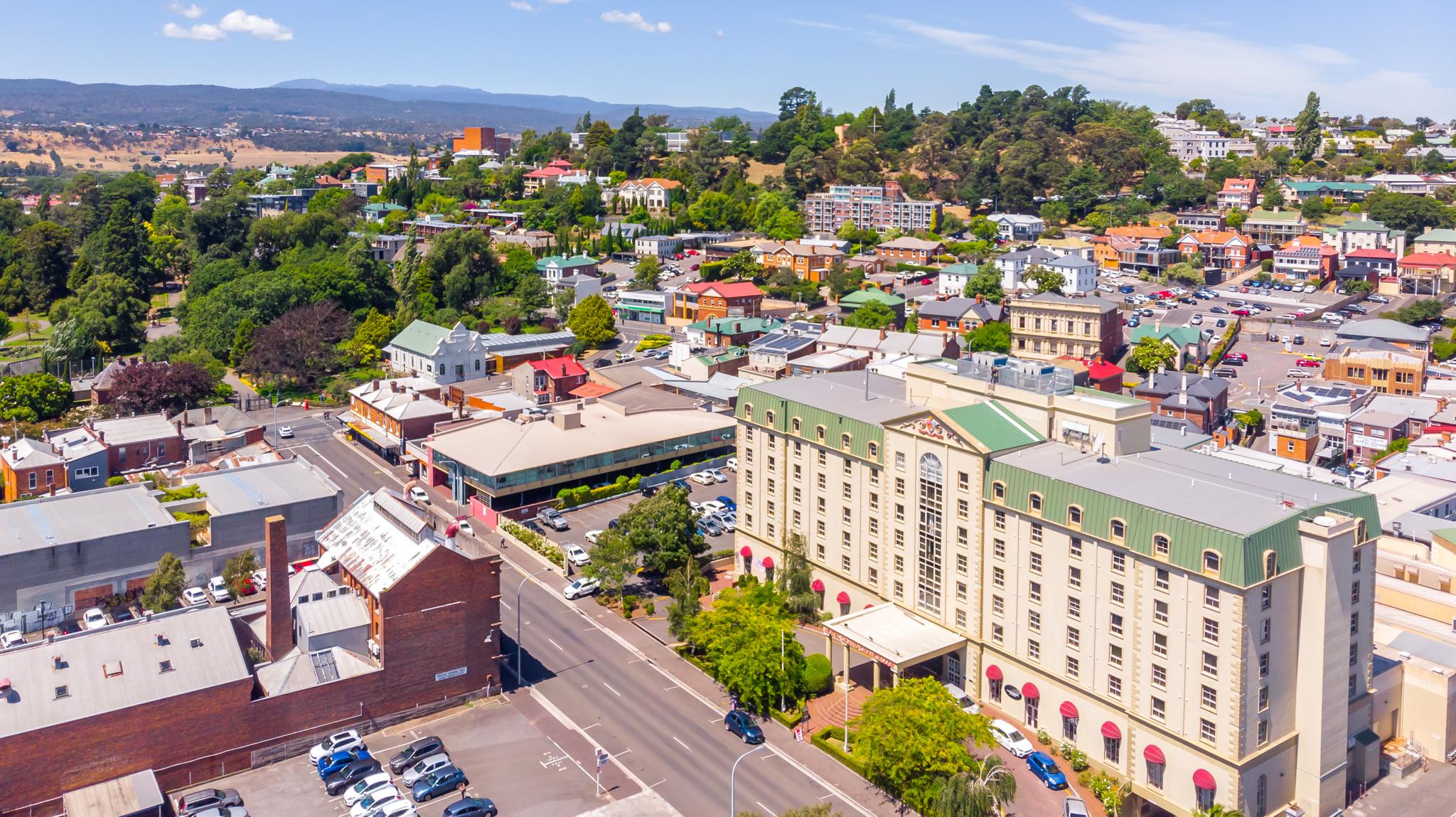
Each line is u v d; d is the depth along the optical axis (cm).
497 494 16562
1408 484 15175
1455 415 19212
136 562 13888
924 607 12175
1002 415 11969
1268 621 9306
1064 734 10675
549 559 15100
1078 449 11594
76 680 9869
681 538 14112
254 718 10456
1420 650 11338
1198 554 9244
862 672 12381
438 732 11162
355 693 11012
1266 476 10725
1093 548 10181
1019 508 10838
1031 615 10912
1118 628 10056
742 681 11325
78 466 17450
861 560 13050
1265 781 9538
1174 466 11044
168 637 10538
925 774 9700
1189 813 9594
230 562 14088
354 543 12656
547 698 11806
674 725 11312
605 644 13050
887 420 12531
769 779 10362
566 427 18100
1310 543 9438
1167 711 9712
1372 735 10344
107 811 9281
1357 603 10025
